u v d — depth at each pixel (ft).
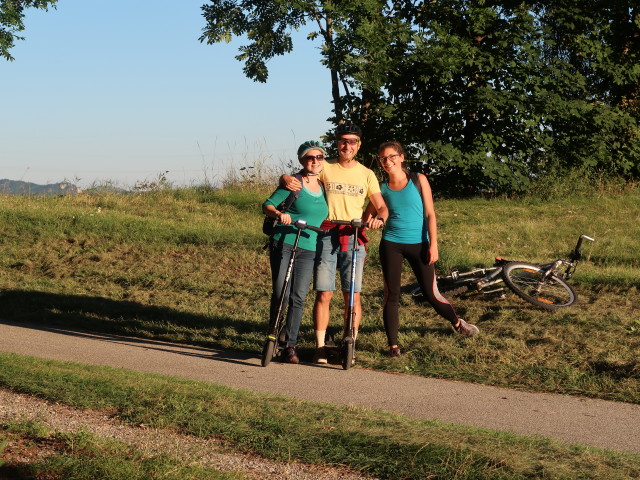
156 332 25.94
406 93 68.95
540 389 18.58
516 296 29.43
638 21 70.74
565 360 20.67
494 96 63.62
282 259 20.17
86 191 59.26
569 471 10.69
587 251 39.91
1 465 9.04
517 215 52.06
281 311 20.30
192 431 12.19
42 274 37.09
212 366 19.90
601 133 68.59
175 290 33.40
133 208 53.88
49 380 15.06
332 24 67.46
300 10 73.10
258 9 87.97
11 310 29.99
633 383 18.53
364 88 65.62
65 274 36.76
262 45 89.66
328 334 21.88
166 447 11.40
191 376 18.38
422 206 21.26
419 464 10.78
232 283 34.17
